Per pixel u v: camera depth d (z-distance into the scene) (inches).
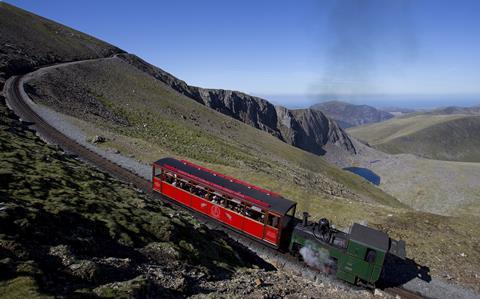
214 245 772.0
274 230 877.8
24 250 402.6
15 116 1716.3
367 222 1232.8
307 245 864.3
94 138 1729.8
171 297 431.2
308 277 831.1
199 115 4803.2
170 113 4037.9
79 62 4207.7
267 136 6146.7
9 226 450.0
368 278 789.9
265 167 2564.0
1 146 885.8
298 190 1542.8
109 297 360.2
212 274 594.2
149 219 695.1
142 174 1407.5
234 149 3240.7
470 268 960.9
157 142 2267.5
